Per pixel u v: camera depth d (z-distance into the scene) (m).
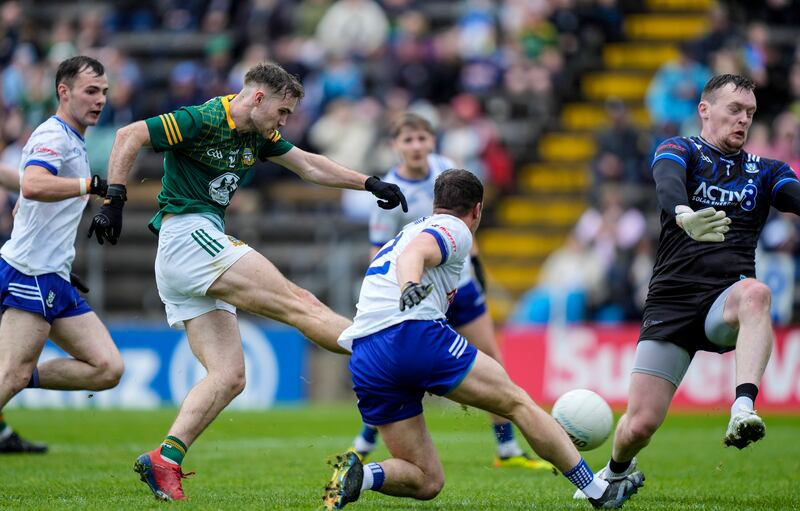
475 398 21.20
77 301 27.88
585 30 77.19
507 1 77.00
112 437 42.16
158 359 58.25
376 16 77.12
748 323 22.08
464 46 75.12
